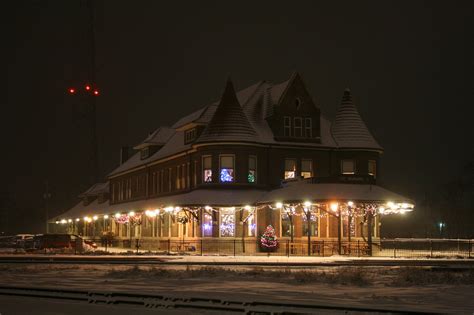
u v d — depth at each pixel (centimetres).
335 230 5612
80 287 2558
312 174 5991
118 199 8681
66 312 1886
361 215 5500
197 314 1836
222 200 5506
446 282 2791
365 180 5328
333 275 3030
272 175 5856
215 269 3388
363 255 5138
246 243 5550
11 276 3150
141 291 2386
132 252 5500
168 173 6812
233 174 5694
